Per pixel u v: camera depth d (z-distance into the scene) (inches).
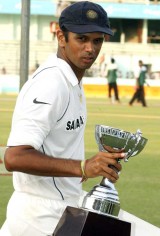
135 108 1232.8
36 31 2022.6
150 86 1720.0
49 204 156.4
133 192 404.5
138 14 1978.3
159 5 1978.3
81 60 151.2
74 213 141.8
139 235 247.4
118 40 2065.7
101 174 138.6
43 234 155.6
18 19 2016.5
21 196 157.6
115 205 142.8
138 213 351.3
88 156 557.9
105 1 2001.7
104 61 1806.1
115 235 140.5
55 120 149.7
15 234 158.6
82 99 159.5
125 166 502.6
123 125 854.5
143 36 2048.5
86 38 149.4
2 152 461.4
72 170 140.6
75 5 149.6
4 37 2025.1
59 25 152.6
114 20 2052.2
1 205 355.3
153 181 443.5
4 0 1966.0
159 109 1222.9
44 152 152.6
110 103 1380.4
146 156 565.3
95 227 139.9
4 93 1646.2
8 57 1929.1
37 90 147.6
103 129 141.2
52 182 156.6
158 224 328.5
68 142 155.3
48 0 1945.1
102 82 1683.1
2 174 436.8
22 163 142.6
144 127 838.5
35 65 1850.4
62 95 149.6
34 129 144.7
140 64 1305.4
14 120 149.1
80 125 157.8
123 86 1695.4
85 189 401.1
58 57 155.5
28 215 156.5
